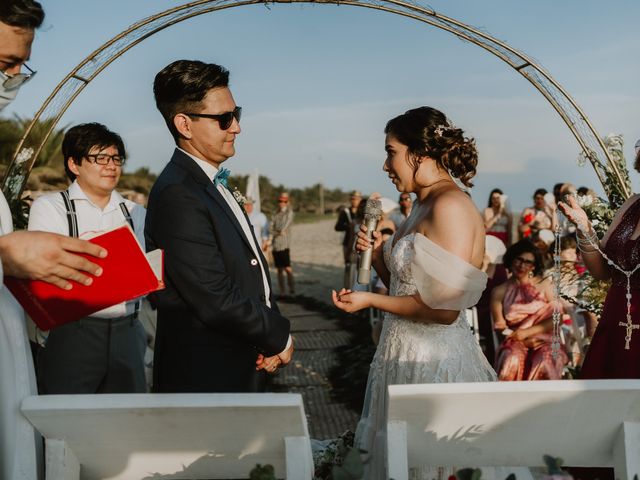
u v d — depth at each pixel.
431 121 2.69
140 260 1.90
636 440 1.79
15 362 1.81
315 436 5.36
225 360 2.46
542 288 5.45
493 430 1.82
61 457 1.76
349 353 8.03
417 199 2.81
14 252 1.65
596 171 4.34
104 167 3.58
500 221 12.13
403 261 2.66
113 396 1.70
